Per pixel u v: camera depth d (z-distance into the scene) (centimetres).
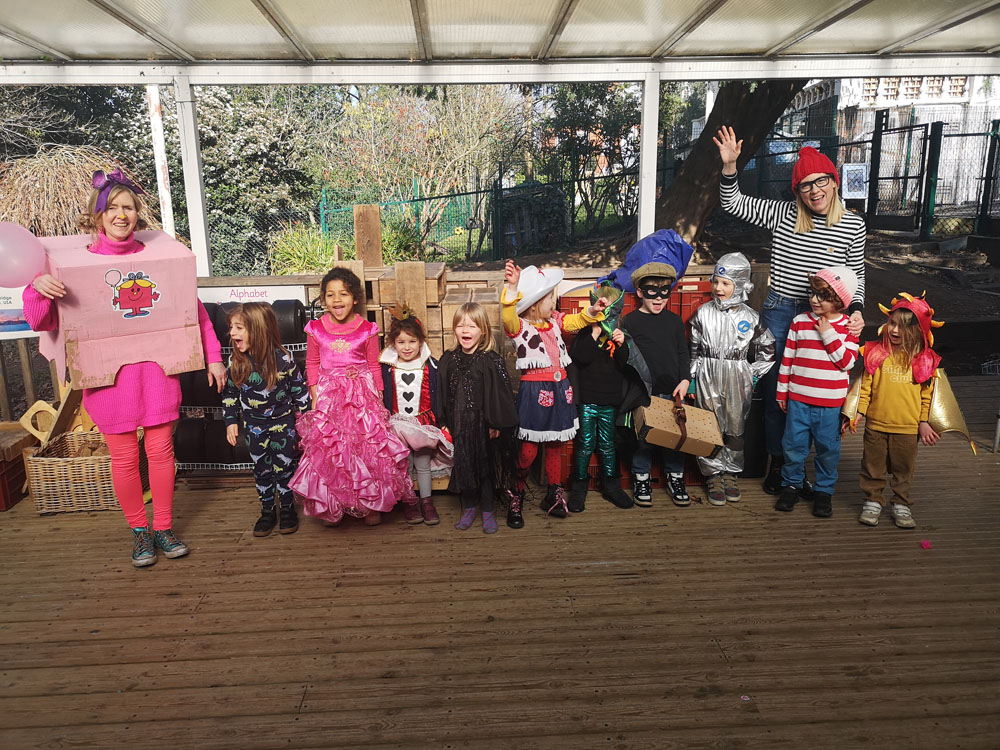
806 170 394
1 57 523
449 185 1573
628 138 1530
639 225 593
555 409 381
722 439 414
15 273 304
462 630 295
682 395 392
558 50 544
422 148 1541
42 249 317
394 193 1548
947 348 808
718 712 243
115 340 333
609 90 1512
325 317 384
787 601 314
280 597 323
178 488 457
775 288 424
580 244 1512
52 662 277
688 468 451
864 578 333
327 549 371
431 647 283
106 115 1383
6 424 469
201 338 368
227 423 379
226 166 1408
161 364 347
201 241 571
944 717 239
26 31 466
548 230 1527
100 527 402
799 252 411
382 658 276
